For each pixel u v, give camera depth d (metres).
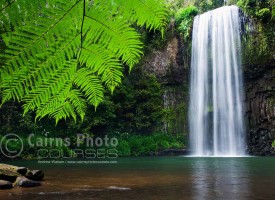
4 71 0.67
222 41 25.70
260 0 24.27
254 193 6.42
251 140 24.12
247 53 24.64
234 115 24.84
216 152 24.97
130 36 0.75
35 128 20.75
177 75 26.98
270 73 24.03
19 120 19.83
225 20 25.75
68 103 0.86
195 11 27.59
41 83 0.75
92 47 0.76
